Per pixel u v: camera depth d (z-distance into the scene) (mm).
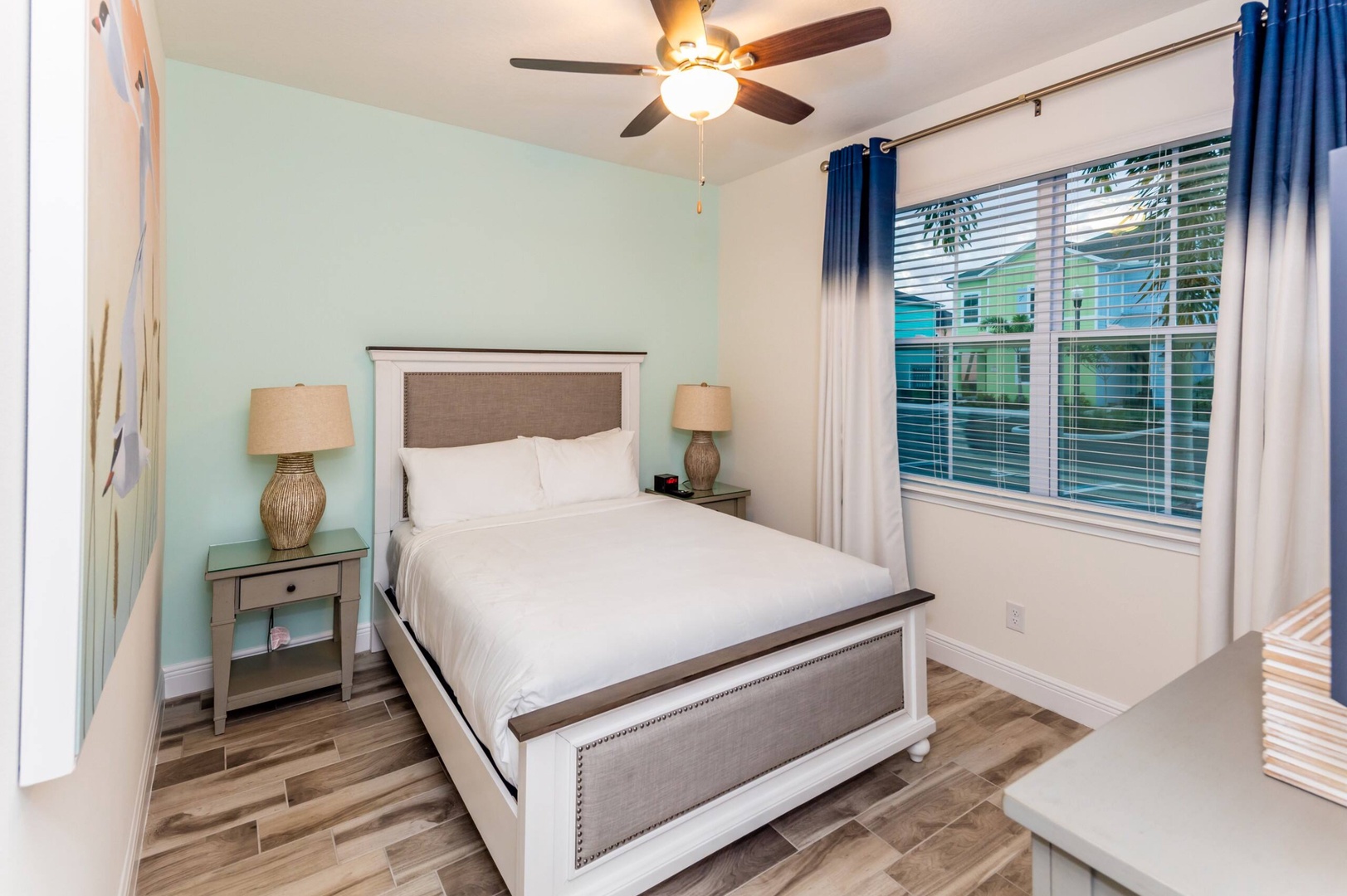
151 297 1696
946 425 3078
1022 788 767
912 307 3215
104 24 922
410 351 3117
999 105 2582
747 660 1752
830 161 3279
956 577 2982
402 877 1710
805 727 1930
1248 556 1978
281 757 2258
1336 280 553
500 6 2205
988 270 2867
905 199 3111
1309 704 745
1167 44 2219
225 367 2756
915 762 2244
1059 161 2502
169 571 2668
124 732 1488
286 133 2842
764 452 3994
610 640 1646
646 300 4008
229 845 1818
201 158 2666
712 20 2256
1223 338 2016
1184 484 2271
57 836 903
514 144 3455
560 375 3604
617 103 2979
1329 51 1797
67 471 728
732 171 3949
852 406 3189
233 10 2240
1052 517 2598
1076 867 721
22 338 700
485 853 1806
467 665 1777
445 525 2838
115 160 1030
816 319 3615
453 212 3291
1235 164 1962
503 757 1517
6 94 658
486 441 3371
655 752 1618
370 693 2748
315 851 1800
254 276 2803
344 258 3008
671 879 1712
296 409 2527
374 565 3104
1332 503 587
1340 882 616
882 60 2539
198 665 2734
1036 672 2674
